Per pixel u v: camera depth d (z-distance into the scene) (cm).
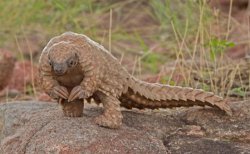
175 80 1162
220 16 1522
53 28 1678
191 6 1340
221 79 1116
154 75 1319
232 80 1104
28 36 1784
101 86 768
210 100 836
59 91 755
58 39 762
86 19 1650
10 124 873
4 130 875
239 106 871
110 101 774
